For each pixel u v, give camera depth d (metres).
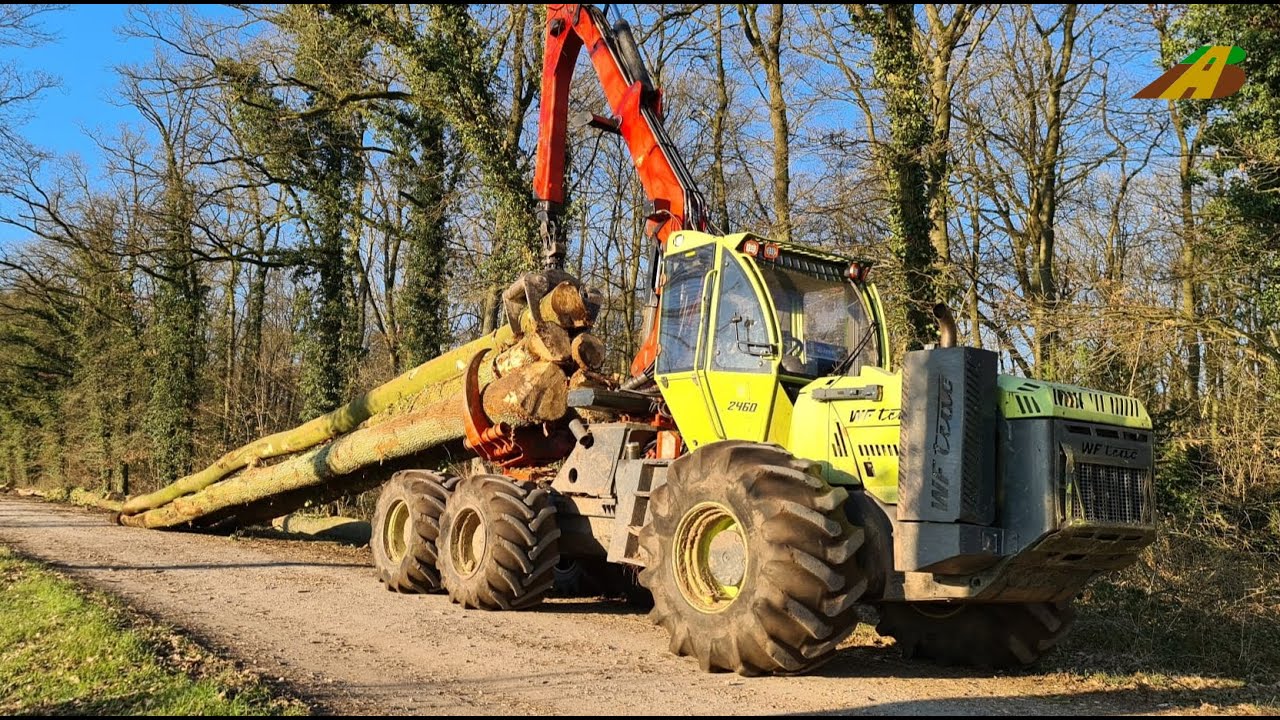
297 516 18.41
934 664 7.01
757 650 5.89
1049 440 5.80
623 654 6.85
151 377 28.34
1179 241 13.07
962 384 5.88
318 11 17.56
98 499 27.20
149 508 17.77
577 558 10.51
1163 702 5.91
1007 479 5.95
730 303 7.26
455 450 11.80
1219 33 13.31
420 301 21.19
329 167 23.45
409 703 5.18
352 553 14.21
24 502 27.38
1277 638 7.79
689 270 7.69
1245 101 13.58
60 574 9.93
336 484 13.95
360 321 28.84
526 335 10.06
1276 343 12.01
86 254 27.98
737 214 23.47
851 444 6.51
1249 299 12.66
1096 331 11.40
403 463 12.66
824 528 5.77
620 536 7.95
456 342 26.91
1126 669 7.05
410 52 16.89
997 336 15.58
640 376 8.83
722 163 22.36
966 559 5.77
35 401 35.91
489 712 5.03
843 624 5.91
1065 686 6.32
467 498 9.34
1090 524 5.80
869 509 6.30
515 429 9.98
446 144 21.25
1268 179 12.61
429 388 11.99
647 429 8.54
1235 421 10.73
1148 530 6.16
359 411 13.37
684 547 6.55
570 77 10.81
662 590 6.58
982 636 6.79
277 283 33.03
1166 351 11.43
